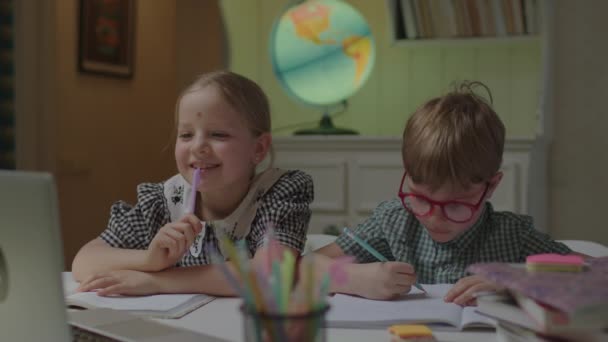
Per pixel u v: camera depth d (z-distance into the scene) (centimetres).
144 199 142
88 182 346
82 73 338
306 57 274
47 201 74
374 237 140
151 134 404
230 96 130
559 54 255
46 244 75
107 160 362
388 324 95
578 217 257
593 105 253
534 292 74
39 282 76
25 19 297
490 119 118
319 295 66
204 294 117
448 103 119
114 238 139
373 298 110
